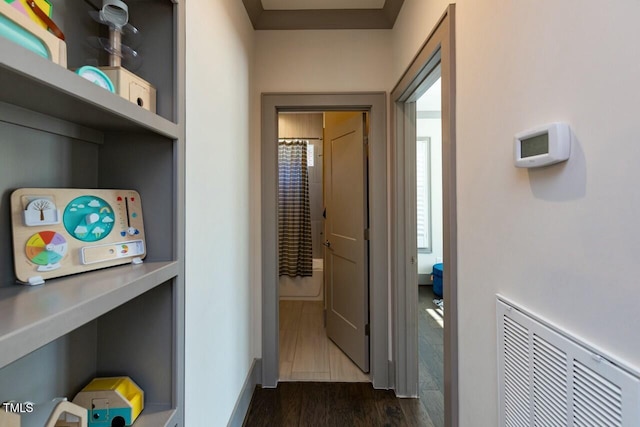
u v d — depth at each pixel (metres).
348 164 2.49
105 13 0.76
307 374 2.25
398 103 2.04
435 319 3.32
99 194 0.76
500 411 0.90
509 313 0.86
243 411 1.75
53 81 0.46
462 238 1.14
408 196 2.04
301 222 3.99
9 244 0.60
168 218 0.88
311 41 2.14
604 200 0.57
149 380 0.87
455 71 1.18
